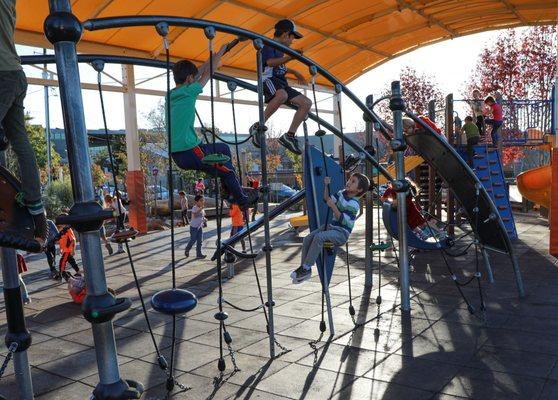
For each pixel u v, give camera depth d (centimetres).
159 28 357
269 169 3712
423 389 411
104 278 218
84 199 207
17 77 244
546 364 452
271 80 520
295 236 1495
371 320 614
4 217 258
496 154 1396
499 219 697
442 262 991
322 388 421
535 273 854
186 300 273
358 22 1605
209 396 412
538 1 1534
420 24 1705
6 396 430
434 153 764
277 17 1429
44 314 715
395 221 859
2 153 321
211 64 407
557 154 1014
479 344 512
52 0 204
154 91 1695
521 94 2691
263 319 633
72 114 204
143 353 524
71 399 423
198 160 418
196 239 1179
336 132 625
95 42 1327
